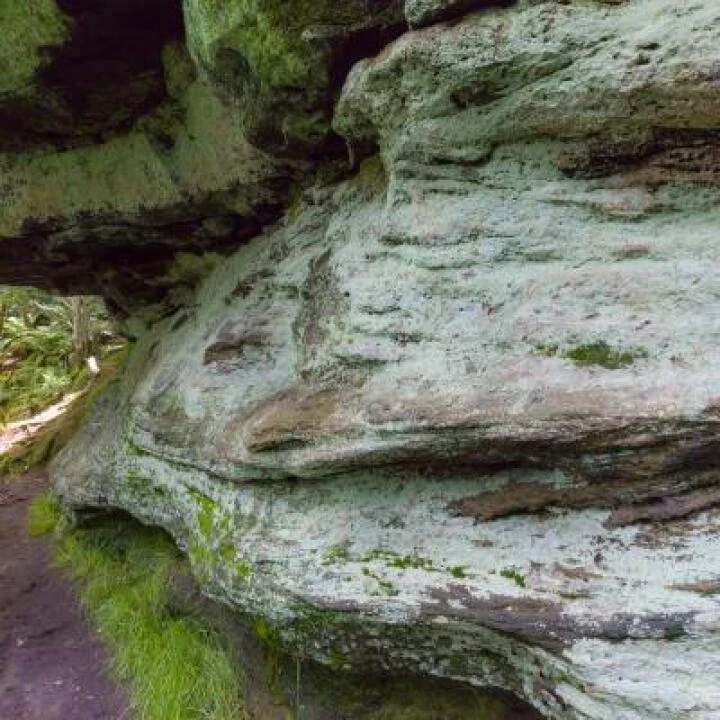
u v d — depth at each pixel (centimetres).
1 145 512
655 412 236
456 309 292
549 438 251
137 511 498
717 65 233
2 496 802
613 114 256
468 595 265
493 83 271
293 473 318
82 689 435
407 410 277
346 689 347
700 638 228
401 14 306
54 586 569
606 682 236
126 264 609
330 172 403
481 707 316
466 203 296
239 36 333
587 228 275
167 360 529
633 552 250
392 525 297
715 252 253
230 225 496
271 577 311
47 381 1223
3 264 633
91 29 391
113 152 496
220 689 382
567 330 265
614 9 249
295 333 386
